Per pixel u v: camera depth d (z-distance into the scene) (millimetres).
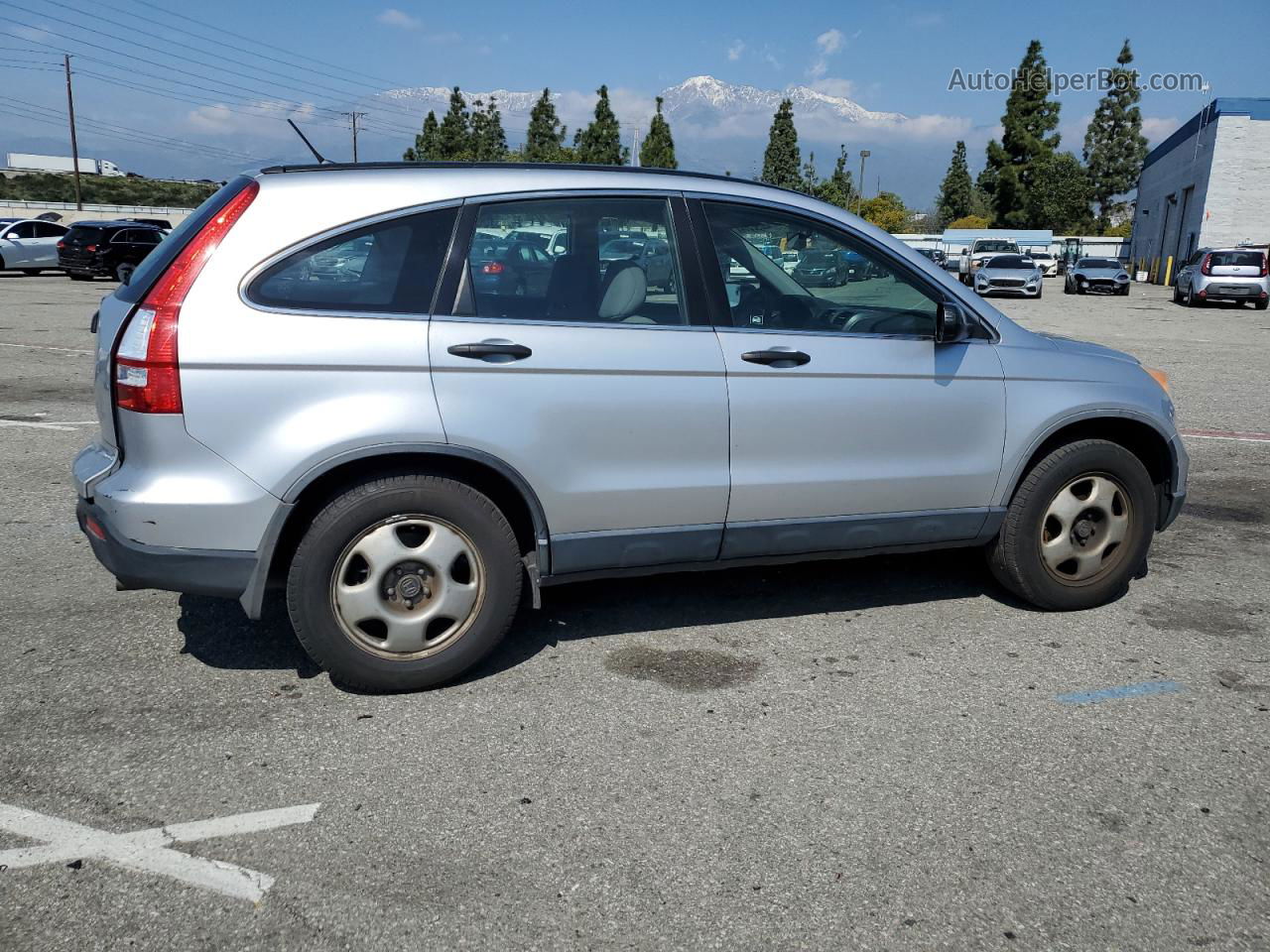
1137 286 43656
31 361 11680
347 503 3359
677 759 3164
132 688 3598
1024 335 4250
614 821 2826
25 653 3887
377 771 3074
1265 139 37438
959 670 3828
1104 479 4324
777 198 3906
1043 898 2516
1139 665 3891
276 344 3230
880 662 3891
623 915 2443
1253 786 3033
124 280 4004
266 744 3223
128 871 2588
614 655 3930
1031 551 4281
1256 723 3434
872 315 3992
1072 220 67750
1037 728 3383
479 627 3588
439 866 2625
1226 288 26641
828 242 3939
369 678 3508
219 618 4250
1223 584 4848
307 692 3586
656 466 3664
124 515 3250
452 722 3383
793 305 3898
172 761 3111
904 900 2506
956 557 5168
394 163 3543
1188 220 42406
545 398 3475
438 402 3359
